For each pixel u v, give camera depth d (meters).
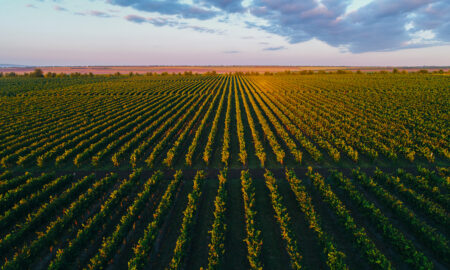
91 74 173.75
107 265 12.67
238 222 15.84
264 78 146.75
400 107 46.69
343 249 13.55
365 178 18.89
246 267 12.48
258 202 18.00
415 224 13.91
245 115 46.78
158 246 14.07
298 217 16.27
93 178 20.70
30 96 68.44
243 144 27.25
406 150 24.78
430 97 55.44
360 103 51.19
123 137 31.31
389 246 13.56
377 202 17.53
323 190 17.39
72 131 36.56
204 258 13.20
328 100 57.12
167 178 22.25
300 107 48.50
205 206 17.72
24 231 14.27
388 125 35.78
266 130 32.81
